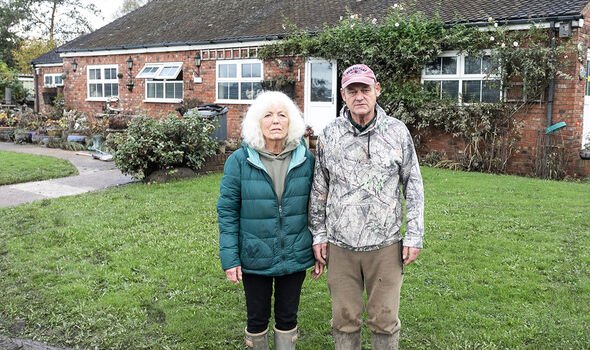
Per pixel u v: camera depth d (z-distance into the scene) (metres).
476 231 6.18
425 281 4.69
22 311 4.29
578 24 10.65
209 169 10.77
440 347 3.56
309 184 3.17
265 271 3.13
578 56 10.82
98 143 15.07
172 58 17.73
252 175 3.11
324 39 13.59
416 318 3.97
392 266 3.04
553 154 10.95
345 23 13.38
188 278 4.85
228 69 16.27
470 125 11.80
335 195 3.03
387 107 12.77
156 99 18.41
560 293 4.37
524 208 7.29
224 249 3.13
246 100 15.95
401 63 12.59
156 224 6.70
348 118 2.98
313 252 3.22
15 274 5.07
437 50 12.02
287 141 3.14
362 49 12.93
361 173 2.96
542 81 11.05
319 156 3.10
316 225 3.16
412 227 3.00
